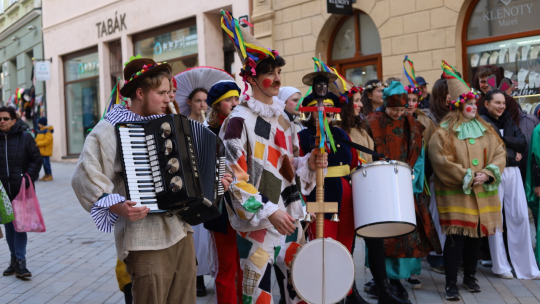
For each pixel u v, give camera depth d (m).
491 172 4.57
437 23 8.95
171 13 13.82
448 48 8.85
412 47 9.27
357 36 10.31
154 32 14.65
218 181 2.77
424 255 4.44
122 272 3.65
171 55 14.18
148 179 2.46
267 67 3.19
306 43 10.77
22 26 20.23
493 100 5.25
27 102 19.80
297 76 10.96
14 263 5.55
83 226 8.02
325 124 3.33
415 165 4.62
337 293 3.17
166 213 2.54
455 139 4.68
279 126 3.33
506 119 5.29
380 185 3.61
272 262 3.28
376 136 4.55
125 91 2.72
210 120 4.11
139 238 2.54
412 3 9.22
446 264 4.53
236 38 3.16
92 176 2.46
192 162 2.46
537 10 8.17
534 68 8.23
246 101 3.27
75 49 17.14
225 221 3.66
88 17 16.52
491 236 5.07
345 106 4.30
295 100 5.07
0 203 5.05
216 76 4.75
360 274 5.30
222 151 2.86
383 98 4.62
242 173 3.10
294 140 3.56
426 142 5.11
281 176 3.29
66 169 15.47
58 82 17.89
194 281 2.79
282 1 11.07
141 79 2.67
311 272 3.15
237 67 13.00
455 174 4.52
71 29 17.22
